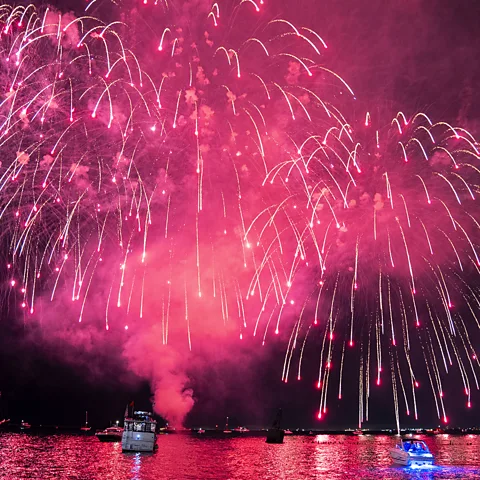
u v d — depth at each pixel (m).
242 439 157.50
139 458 72.56
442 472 60.38
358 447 116.81
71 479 49.34
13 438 124.31
